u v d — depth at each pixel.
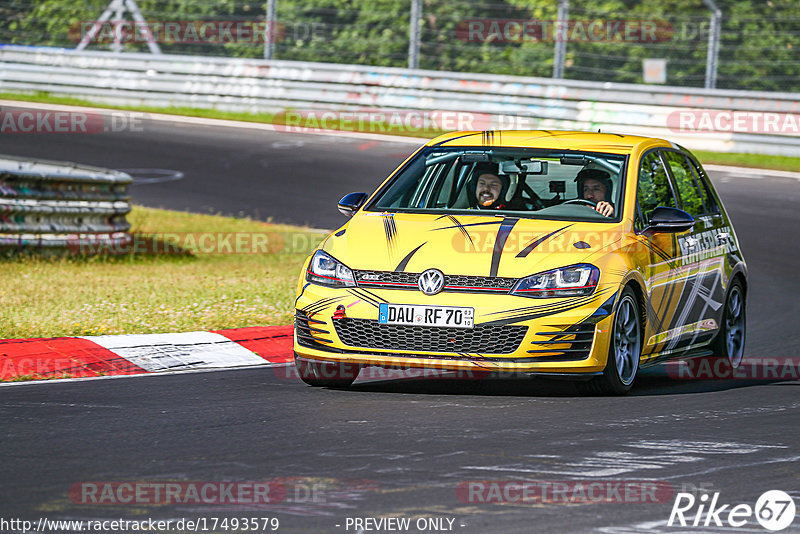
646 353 30.16
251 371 32.31
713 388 31.05
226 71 105.75
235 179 79.94
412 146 93.06
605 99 94.56
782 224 67.62
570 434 24.39
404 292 27.69
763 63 101.06
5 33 128.25
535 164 31.67
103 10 126.62
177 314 39.50
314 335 28.42
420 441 23.48
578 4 123.62
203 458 21.91
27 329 35.50
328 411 26.58
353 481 20.25
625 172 31.12
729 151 91.44
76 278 48.56
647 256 29.94
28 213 53.38
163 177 80.06
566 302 27.48
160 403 27.41
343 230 29.91
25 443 23.02
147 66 107.25
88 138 92.25
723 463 22.12
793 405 28.52
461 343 27.38
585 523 18.00
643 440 24.00
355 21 127.06
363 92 101.44
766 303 48.03
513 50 124.25
